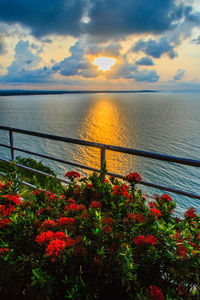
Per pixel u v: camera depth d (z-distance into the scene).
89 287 0.98
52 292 0.99
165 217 1.51
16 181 1.64
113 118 102.19
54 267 0.99
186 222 1.51
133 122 90.50
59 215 1.47
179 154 45.50
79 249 1.02
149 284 1.12
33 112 126.12
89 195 1.78
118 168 40.00
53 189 1.80
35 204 1.58
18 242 1.15
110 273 1.02
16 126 78.44
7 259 1.04
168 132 69.06
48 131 70.38
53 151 51.09
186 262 1.09
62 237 1.08
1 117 101.88
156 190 29.88
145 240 1.11
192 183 33.25
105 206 1.64
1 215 1.30
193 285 1.15
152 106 175.25
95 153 49.44
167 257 1.08
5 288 1.02
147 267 1.08
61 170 39.12
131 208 1.49
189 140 57.34
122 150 1.98
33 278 0.91
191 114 119.06
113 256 1.05
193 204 26.27
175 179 34.88
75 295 0.91
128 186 1.77
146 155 1.86
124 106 177.25
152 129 74.62
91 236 1.21
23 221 1.22
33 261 1.06
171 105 185.38
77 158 46.00
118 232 1.21
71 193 1.85
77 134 66.31
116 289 1.07
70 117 104.75
